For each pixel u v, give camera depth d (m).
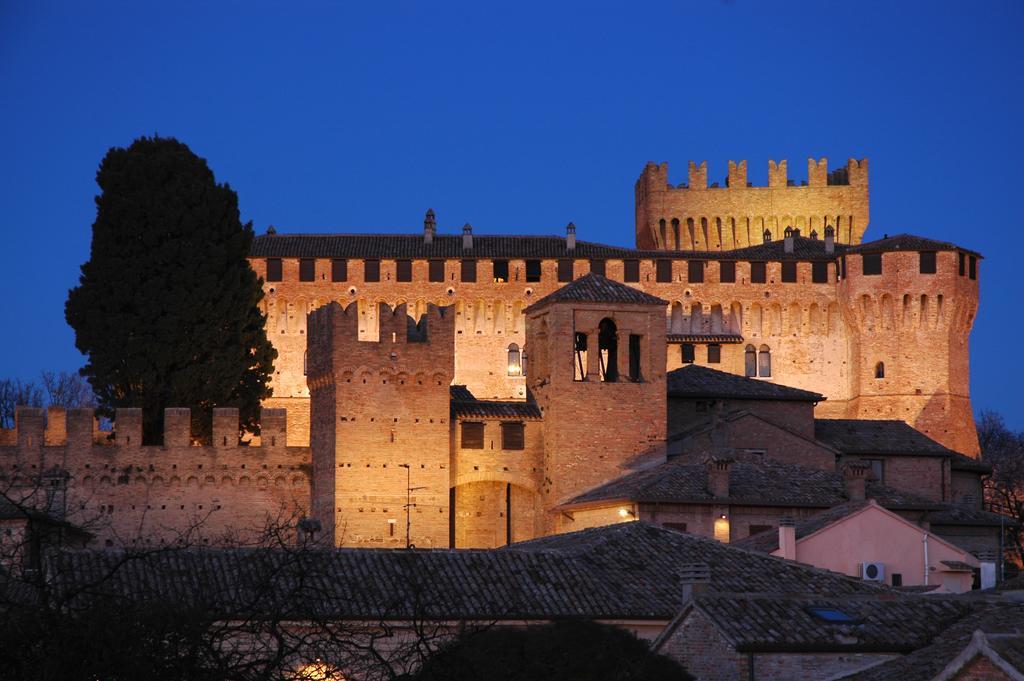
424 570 75.94
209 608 47.84
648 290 177.38
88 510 126.06
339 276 175.12
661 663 64.25
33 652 44.84
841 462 126.25
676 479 114.25
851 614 68.88
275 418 129.38
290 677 47.31
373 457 123.75
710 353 176.00
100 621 45.03
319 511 126.06
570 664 61.91
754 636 65.94
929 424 172.62
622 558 81.38
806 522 99.19
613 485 122.94
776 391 134.62
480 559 78.19
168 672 44.91
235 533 118.38
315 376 128.12
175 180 138.62
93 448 127.06
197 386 135.75
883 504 114.38
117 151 139.62
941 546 95.31
